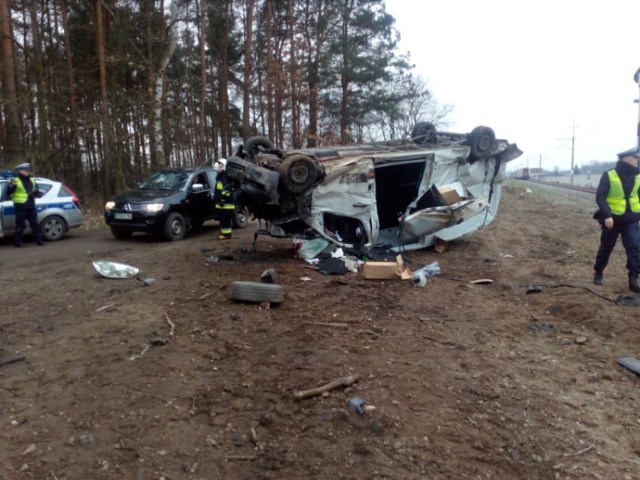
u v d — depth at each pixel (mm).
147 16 22578
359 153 9195
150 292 6793
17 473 3059
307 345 4926
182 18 22703
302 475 3072
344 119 29891
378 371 4367
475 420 3674
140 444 3342
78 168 22844
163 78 21172
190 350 4766
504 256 9578
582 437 3525
